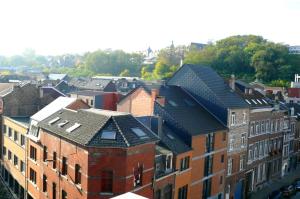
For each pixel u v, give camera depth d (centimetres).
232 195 4497
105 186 2667
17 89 4631
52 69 18238
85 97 6003
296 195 4812
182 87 4544
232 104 4325
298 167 6675
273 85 10325
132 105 4150
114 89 9012
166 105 3850
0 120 4712
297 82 10162
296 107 6681
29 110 4738
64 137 2908
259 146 5081
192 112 4041
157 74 13338
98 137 2658
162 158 3138
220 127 4081
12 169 4362
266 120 5181
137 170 2762
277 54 11506
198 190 3756
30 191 3750
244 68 11456
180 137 3612
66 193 2970
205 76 4531
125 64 16325
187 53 14875
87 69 16488
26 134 3769
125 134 2708
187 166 3503
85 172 2669
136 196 1502
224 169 4234
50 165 3212
